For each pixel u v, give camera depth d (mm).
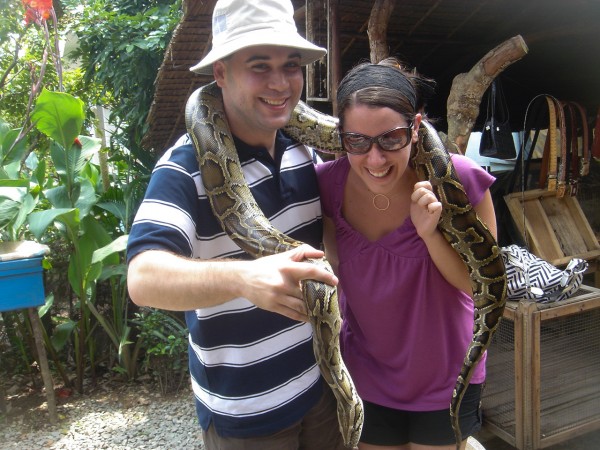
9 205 3133
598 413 1981
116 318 3479
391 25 3094
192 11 2922
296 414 1216
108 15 4637
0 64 5484
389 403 1304
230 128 1192
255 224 1104
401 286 1220
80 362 3389
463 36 3361
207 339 1170
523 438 1930
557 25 3115
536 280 1936
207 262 924
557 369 2104
